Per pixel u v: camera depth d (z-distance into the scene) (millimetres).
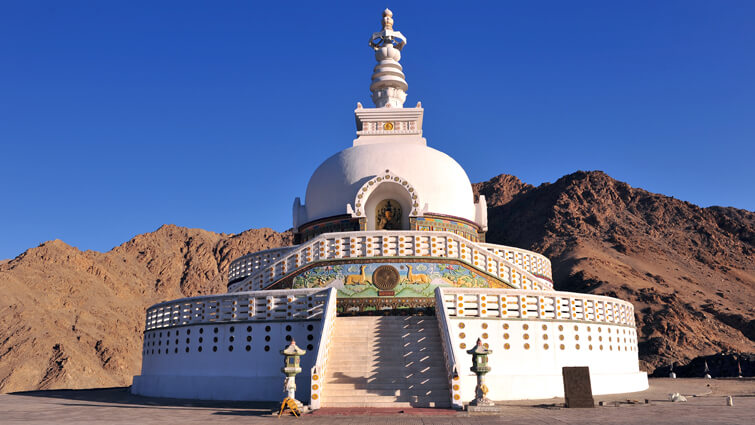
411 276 30531
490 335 26703
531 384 25641
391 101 44719
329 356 24547
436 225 35688
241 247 199625
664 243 154875
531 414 19984
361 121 41781
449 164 38594
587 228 159375
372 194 36188
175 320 30344
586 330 28625
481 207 39375
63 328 124562
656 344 86500
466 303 27016
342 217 35938
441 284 30531
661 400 25375
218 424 17734
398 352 24922
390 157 37094
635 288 109562
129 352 125562
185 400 27406
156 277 179250
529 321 27266
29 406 24734
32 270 142375
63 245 158625
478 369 20859
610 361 29547
